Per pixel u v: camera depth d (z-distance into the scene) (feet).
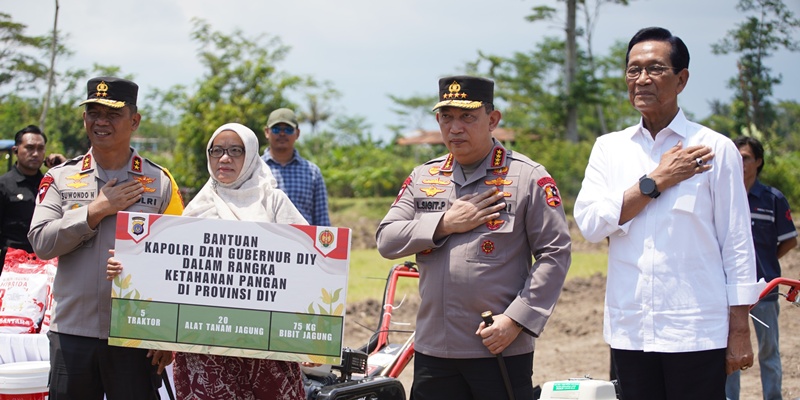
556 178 102.06
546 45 132.16
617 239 11.10
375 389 13.48
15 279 16.39
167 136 140.87
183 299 11.48
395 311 30.76
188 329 11.46
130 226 11.56
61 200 12.91
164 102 91.81
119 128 12.68
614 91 163.12
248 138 12.30
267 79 89.76
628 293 10.89
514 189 11.41
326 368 13.96
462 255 11.34
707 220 10.67
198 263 11.46
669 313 10.61
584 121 155.02
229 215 12.07
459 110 11.44
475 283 11.24
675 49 10.94
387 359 14.97
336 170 120.26
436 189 11.96
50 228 12.26
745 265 10.55
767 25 102.83
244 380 11.93
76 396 12.59
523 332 11.35
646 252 10.77
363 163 125.90
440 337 11.49
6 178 19.69
